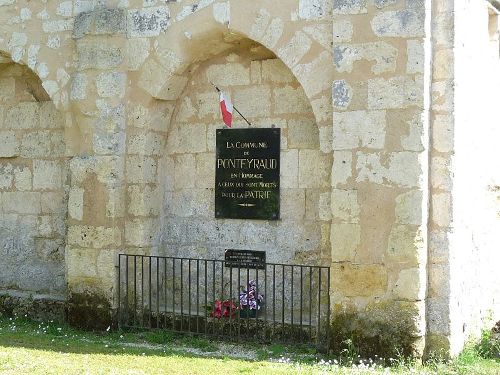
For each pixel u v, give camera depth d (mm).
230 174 9242
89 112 9359
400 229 7602
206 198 9438
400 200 7605
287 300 8867
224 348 8469
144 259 9352
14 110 10812
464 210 8031
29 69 10539
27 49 9906
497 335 8516
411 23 7570
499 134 9336
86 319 9375
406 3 7594
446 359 7617
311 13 8203
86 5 9594
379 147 7691
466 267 8148
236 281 9203
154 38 9172
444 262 7660
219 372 7094
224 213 9258
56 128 10508
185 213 9555
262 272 9055
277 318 8875
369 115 7738
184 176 9578
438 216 7691
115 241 9281
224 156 9281
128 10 9305
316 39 8172
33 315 10242
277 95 8992
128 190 9398
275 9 8406
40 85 10641
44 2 9820
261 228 9078
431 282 7707
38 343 8414
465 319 8141
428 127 7652
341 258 7859
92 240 9344
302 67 8250
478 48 8523
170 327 9219
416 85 7555
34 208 10664
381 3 7691
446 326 7641
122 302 9320
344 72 7852
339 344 7863
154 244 9500
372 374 7031
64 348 8156
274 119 9008
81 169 9406
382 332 7664
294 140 8883
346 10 7848
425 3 7539
